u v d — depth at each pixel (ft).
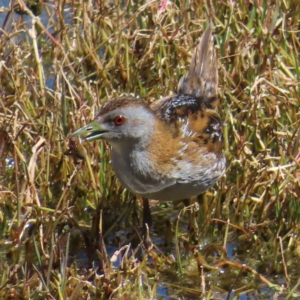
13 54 42.96
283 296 31.58
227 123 39.06
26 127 38.83
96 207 35.99
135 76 42.60
